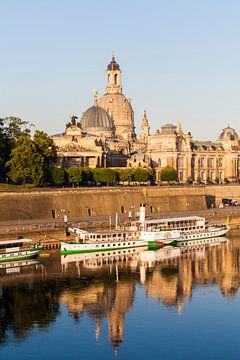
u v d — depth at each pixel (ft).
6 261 554.87
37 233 609.83
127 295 446.19
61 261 565.12
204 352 342.03
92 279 492.95
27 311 407.64
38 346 349.82
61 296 441.68
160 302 429.79
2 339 359.66
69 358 334.44
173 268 540.52
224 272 524.93
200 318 396.57
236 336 364.99
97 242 618.44
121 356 336.49
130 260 577.43
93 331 372.58
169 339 360.89
